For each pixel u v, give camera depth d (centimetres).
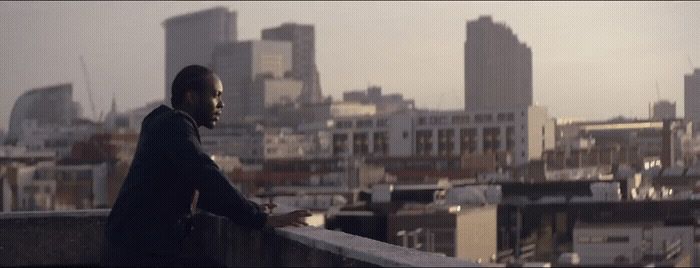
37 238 588
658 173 3472
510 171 11675
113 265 405
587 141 8025
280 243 404
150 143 408
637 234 3828
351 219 6912
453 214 6525
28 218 588
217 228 505
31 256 586
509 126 13650
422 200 8325
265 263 424
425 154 15425
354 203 8181
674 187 2475
